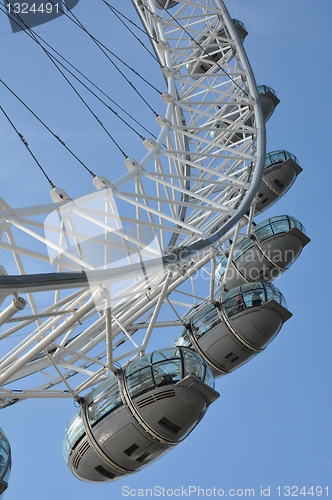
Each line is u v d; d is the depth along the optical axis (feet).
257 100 160.45
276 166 199.62
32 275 77.00
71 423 113.19
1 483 106.63
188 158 170.30
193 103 157.69
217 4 186.39
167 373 109.60
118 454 108.68
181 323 142.72
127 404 108.06
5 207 94.07
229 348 139.44
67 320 96.32
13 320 87.71
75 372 130.52
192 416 107.76
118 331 124.77
